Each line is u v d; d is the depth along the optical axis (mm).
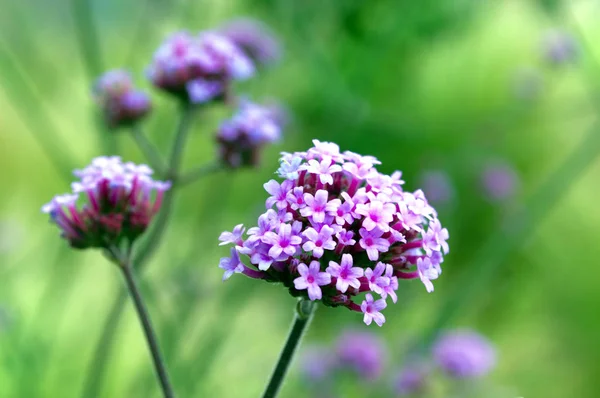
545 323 727
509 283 711
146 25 463
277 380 255
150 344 271
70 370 443
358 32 556
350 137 629
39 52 460
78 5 396
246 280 435
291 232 245
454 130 742
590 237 772
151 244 328
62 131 561
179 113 381
